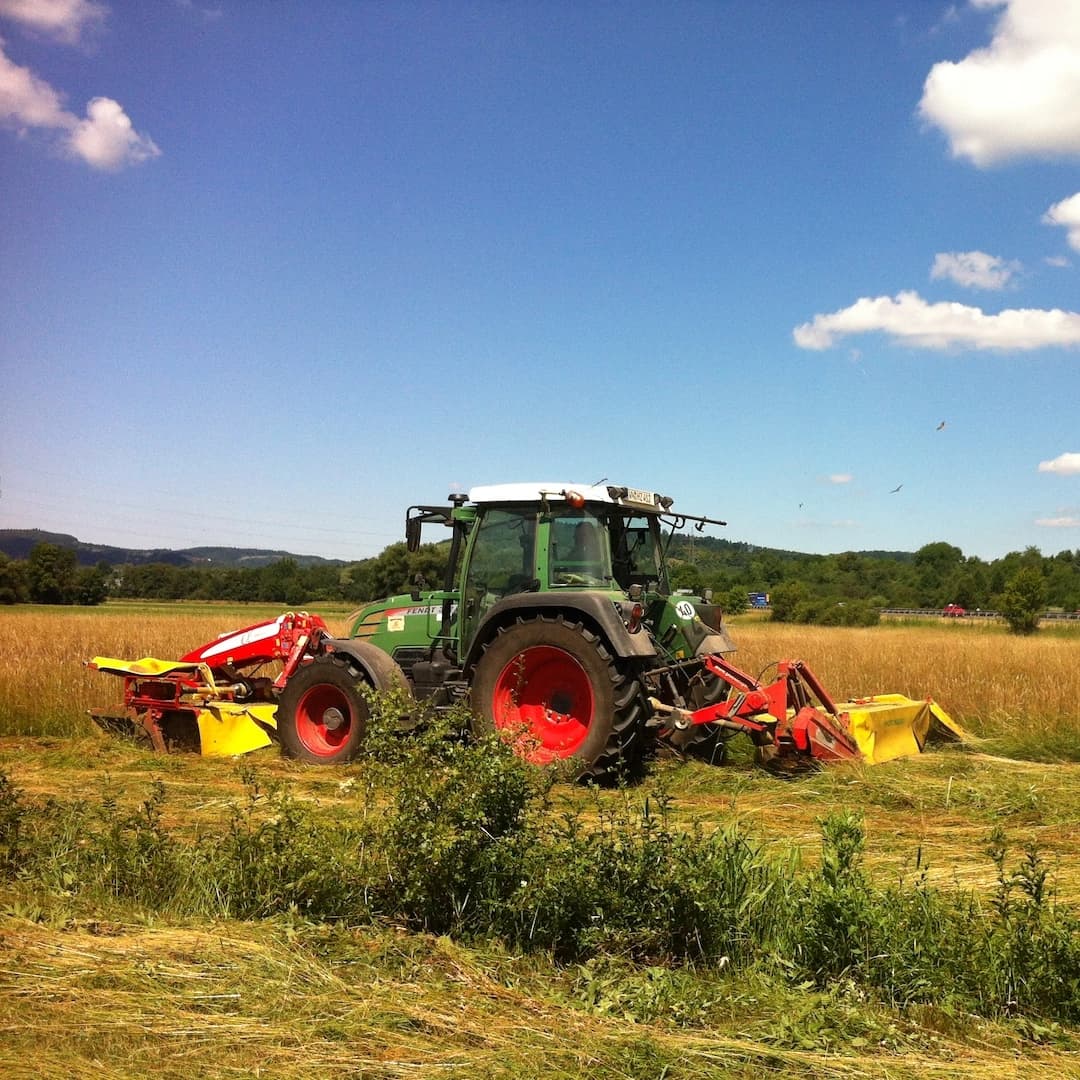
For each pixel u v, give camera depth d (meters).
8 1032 3.12
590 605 7.46
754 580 71.94
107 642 20.47
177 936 3.96
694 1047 3.13
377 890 4.30
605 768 7.36
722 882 4.01
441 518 8.71
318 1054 3.04
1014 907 3.91
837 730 7.83
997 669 14.52
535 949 3.90
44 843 5.00
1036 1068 3.07
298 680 8.57
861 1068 3.03
